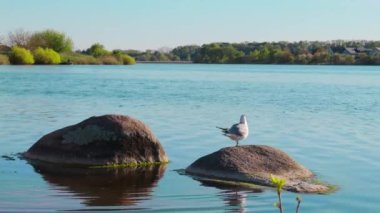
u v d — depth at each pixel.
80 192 15.18
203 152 21.05
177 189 15.62
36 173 17.25
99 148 18.64
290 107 40.00
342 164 19.16
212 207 13.93
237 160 16.97
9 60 131.12
